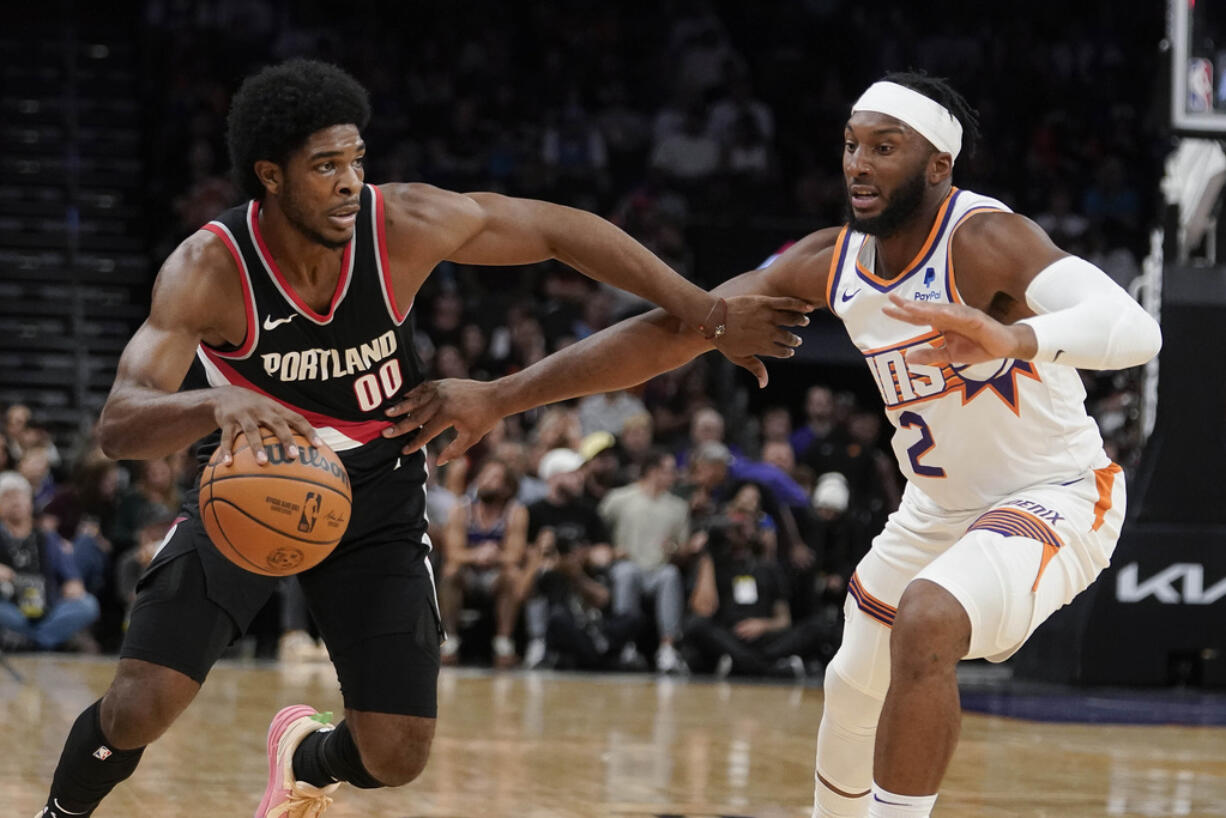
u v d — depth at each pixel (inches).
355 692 144.1
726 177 713.6
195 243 136.7
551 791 216.8
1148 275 418.9
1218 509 389.1
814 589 457.1
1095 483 144.8
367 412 145.2
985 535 135.0
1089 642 389.1
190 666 137.5
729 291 157.6
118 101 764.6
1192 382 386.3
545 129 733.9
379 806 201.3
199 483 140.5
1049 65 787.4
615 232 153.1
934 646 128.1
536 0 795.4
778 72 781.9
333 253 137.7
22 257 698.2
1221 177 391.5
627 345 158.2
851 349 645.9
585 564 454.9
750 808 205.0
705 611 443.8
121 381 130.7
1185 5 368.8
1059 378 142.1
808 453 517.7
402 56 761.0
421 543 148.8
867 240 148.3
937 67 786.2
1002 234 137.9
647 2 805.2
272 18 749.3
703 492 465.1
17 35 765.9
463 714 319.0
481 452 500.7
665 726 306.7
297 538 129.9
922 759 127.2
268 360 139.7
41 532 449.1
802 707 355.3
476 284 641.6
